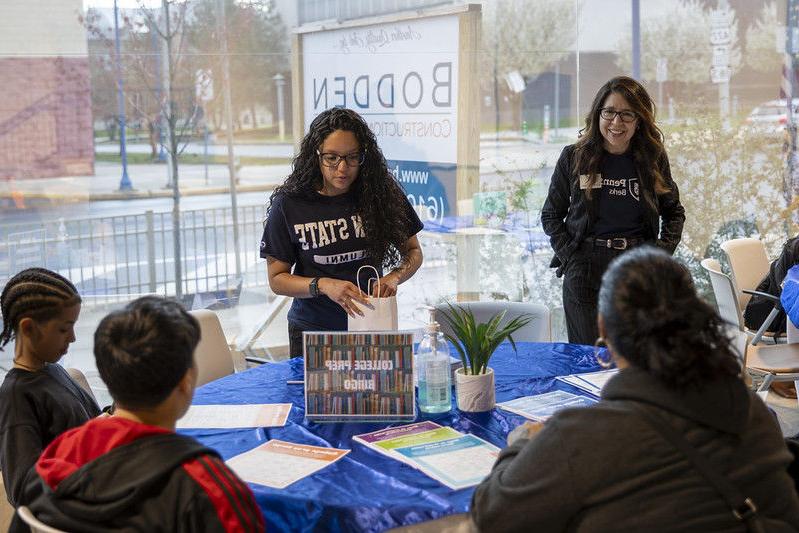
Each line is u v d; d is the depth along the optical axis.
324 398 2.15
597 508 1.33
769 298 3.94
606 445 1.33
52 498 1.44
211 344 2.96
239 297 4.54
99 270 4.23
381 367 2.14
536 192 4.87
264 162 4.50
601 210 3.45
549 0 4.72
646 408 1.35
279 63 4.41
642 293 1.38
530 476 1.38
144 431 1.45
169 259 4.37
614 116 3.31
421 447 1.95
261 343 4.57
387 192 2.86
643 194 3.42
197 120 4.32
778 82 5.23
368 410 2.15
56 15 4.00
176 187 4.34
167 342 1.45
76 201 4.15
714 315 1.37
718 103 5.18
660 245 3.45
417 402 2.30
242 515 1.40
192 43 4.26
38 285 1.97
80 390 2.14
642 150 3.41
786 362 3.69
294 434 2.07
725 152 5.23
